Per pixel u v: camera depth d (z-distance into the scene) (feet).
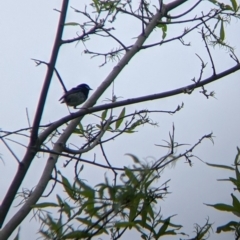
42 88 22.29
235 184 16.42
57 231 15.16
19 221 19.35
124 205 15.16
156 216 16.38
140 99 25.50
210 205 16.29
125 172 15.15
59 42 23.22
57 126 23.25
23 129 22.20
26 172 20.86
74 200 17.04
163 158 16.29
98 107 24.75
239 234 15.97
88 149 24.30
